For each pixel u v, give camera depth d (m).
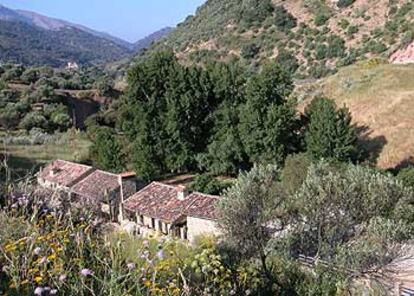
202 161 40.09
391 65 49.62
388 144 36.12
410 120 38.12
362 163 33.38
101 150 39.34
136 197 25.03
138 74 41.56
